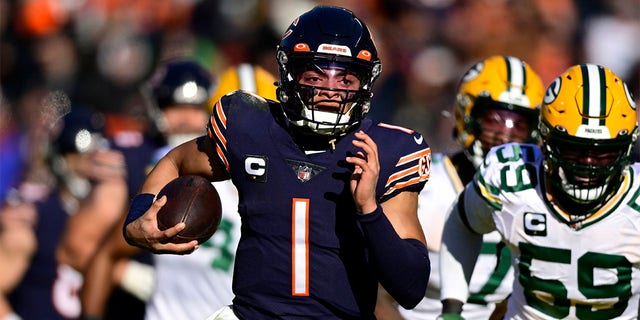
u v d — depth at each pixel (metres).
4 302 24.00
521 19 43.97
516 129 19.31
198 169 15.23
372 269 14.46
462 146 19.70
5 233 24.00
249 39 43.25
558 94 15.79
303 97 14.26
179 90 23.72
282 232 14.44
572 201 16.02
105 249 21.59
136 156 22.81
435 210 19.05
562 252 16.28
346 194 14.40
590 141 15.41
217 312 15.05
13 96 43.66
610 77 15.90
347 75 14.27
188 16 45.25
